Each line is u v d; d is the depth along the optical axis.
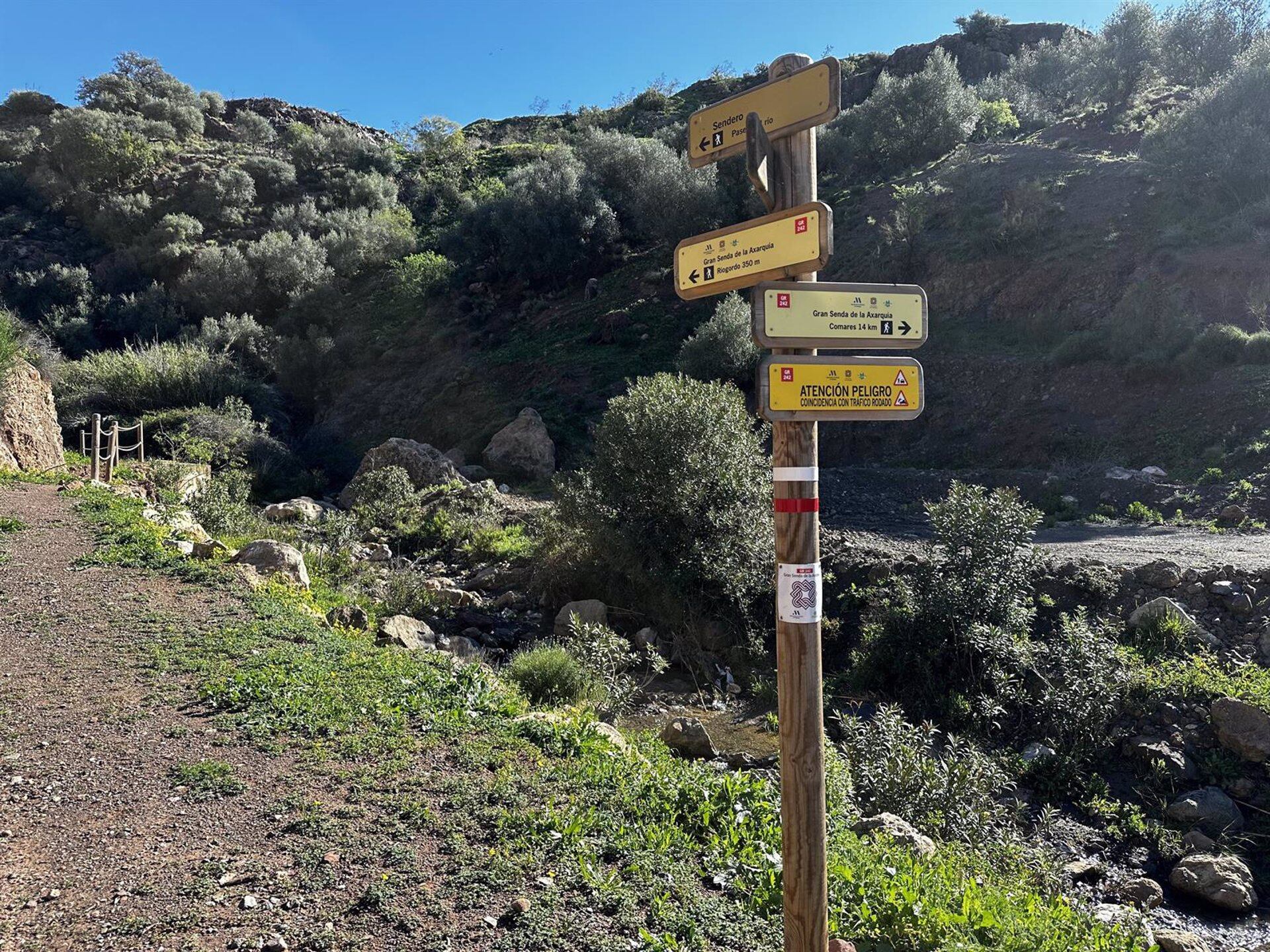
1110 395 22.83
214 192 62.06
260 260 51.50
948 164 41.00
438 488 20.92
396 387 40.88
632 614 13.41
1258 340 21.17
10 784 4.81
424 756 5.27
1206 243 26.41
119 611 8.20
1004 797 8.54
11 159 67.06
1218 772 8.37
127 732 5.55
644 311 38.75
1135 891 6.96
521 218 47.09
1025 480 19.69
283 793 4.74
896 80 50.12
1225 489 16.56
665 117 86.31
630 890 3.89
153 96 82.75
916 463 24.39
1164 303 23.86
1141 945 4.66
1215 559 11.53
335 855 4.08
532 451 27.52
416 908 3.69
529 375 36.72
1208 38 43.97
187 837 4.25
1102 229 29.72
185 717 5.80
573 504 14.54
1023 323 28.58
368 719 5.83
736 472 13.70
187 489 18.53
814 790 2.81
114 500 13.62
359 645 7.75
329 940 3.46
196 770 4.96
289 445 31.73
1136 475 18.69
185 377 31.20
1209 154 29.05
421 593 13.74
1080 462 21.05
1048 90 53.53
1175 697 9.02
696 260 3.07
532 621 13.80
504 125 101.00
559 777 5.00
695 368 29.41
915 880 4.34
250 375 42.12
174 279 53.53
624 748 6.05
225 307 49.62
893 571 12.47
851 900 4.05
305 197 67.31
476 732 5.71
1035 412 23.81
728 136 3.06
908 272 33.00
